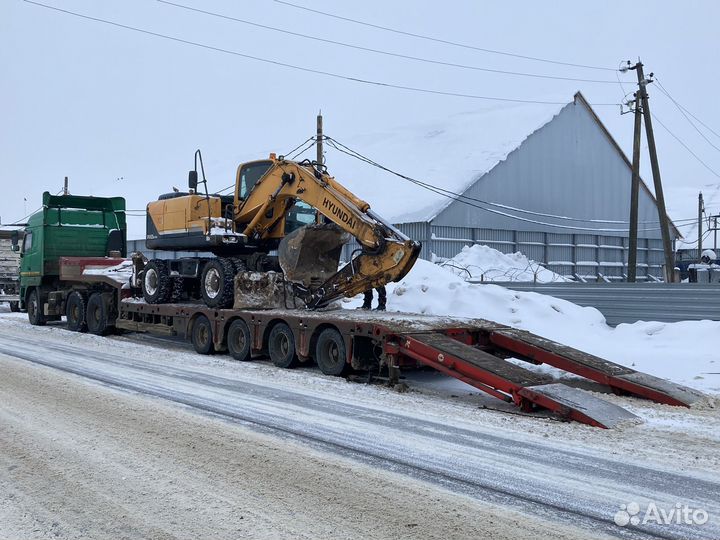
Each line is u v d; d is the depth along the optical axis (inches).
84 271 675.4
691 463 240.2
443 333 405.7
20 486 213.9
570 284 690.8
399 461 238.8
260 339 474.3
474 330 425.1
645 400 359.3
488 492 208.7
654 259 1809.8
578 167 1605.6
